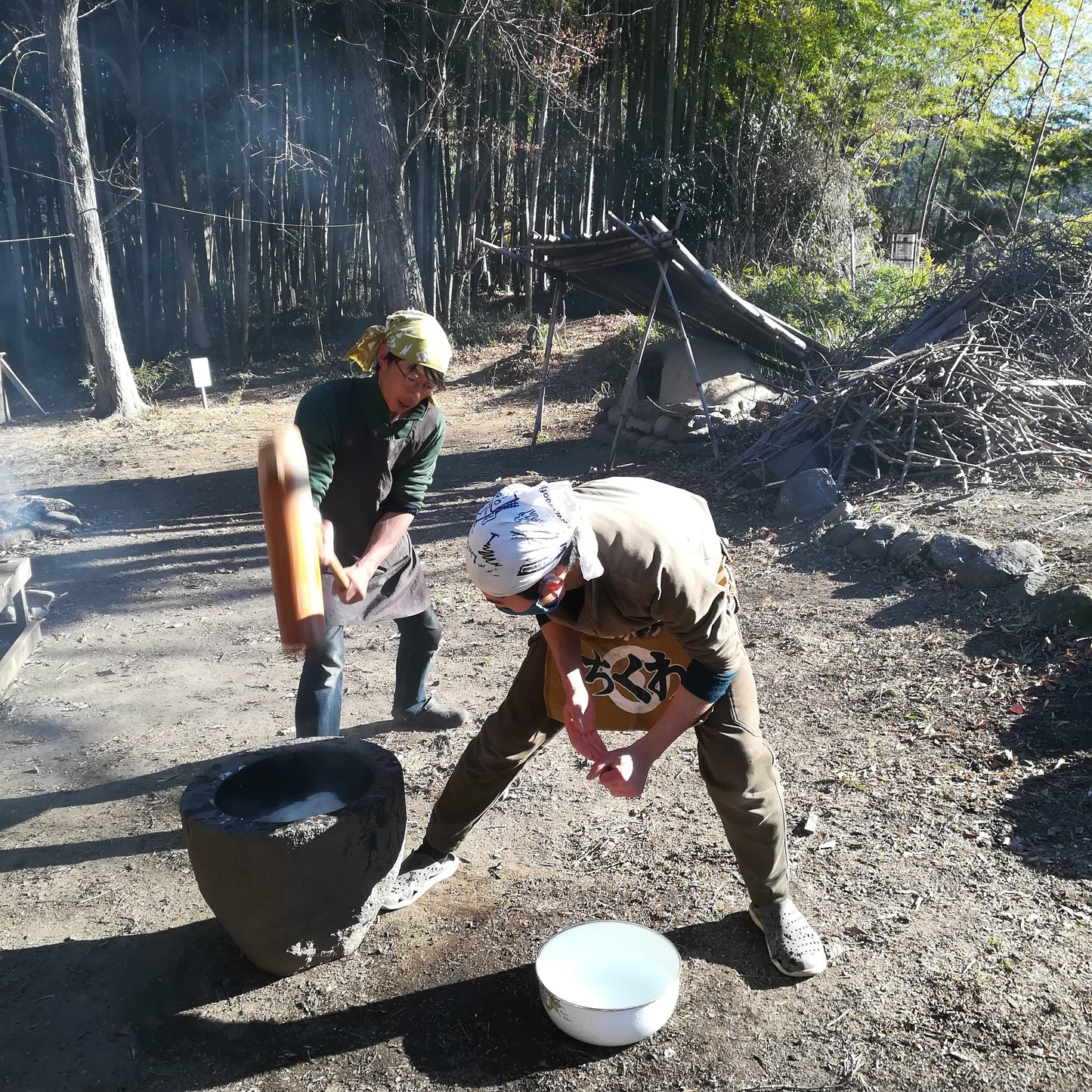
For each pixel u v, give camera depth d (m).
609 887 3.02
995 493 6.36
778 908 2.62
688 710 2.29
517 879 3.09
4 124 18.17
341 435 3.06
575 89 19.23
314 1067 2.37
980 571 5.04
